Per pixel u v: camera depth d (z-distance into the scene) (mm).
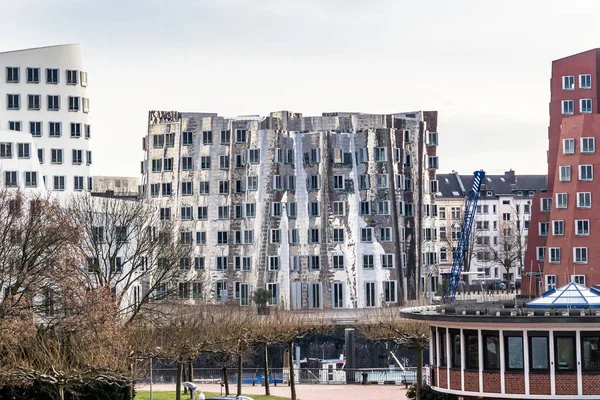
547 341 94438
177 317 158125
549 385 94062
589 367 93938
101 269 179250
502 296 154375
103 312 129125
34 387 123938
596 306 99312
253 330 169250
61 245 145375
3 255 146250
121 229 185250
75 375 115062
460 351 98625
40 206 158375
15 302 132125
